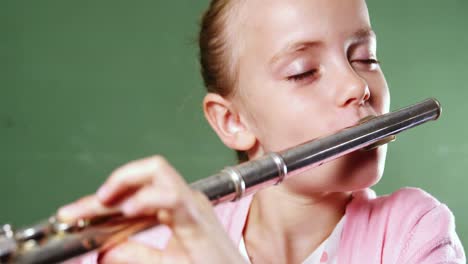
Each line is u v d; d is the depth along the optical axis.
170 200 0.44
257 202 0.85
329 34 0.73
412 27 2.79
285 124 0.75
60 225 0.44
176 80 2.47
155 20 2.47
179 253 0.53
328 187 0.72
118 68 2.44
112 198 0.45
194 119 2.47
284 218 0.81
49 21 2.38
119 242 0.50
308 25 0.73
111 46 2.44
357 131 0.64
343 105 0.71
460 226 2.79
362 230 0.79
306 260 0.79
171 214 0.45
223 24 0.86
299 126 0.74
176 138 2.46
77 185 2.39
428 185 2.79
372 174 0.70
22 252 0.44
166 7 2.49
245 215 0.86
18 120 2.35
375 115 0.70
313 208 0.79
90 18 2.42
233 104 0.86
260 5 0.78
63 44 2.39
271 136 0.78
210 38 0.90
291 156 0.58
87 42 2.41
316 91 0.73
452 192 2.80
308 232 0.80
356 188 0.71
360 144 0.64
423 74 2.79
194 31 2.48
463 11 2.84
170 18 2.49
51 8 2.38
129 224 0.47
